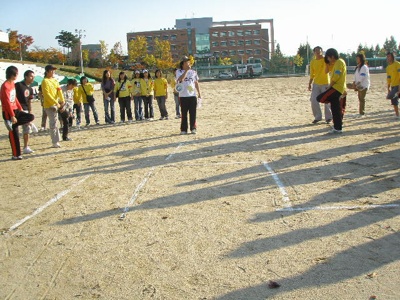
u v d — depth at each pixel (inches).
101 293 127.3
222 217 182.7
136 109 622.8
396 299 114.0
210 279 130.6
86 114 593.6
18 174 299.9
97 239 167.5
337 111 376.5
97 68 3309.5
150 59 3432.6
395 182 219.6
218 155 315.3
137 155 337.7
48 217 198.7
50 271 143.6
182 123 437.4
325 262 136.7
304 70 2999.5
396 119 457.7
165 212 193.8
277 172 253.6
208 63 4340.6
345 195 202.7
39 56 3198.8
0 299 127.8
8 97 346.0
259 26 4630.9
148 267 141.2
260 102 813.2
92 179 267.7
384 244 147.4
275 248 149.0
